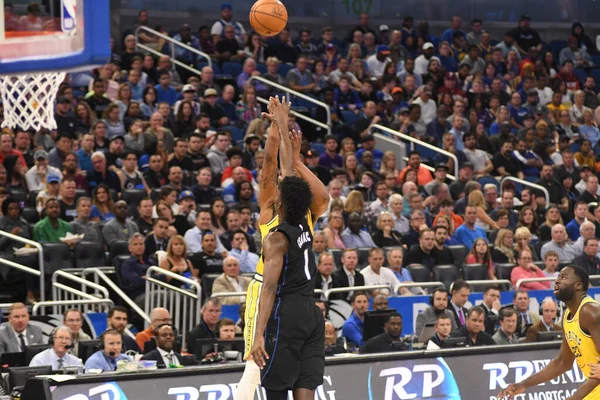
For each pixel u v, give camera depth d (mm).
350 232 16734
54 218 15320
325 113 23312
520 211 18891
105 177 17234
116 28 26078
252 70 23812
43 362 11102
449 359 10586
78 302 13227
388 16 29781
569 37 30625
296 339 7074
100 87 20547
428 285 14969
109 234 15484
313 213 7664
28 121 9914
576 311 8969
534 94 25484
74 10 8188
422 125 23047
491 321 14219
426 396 10383
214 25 25953
